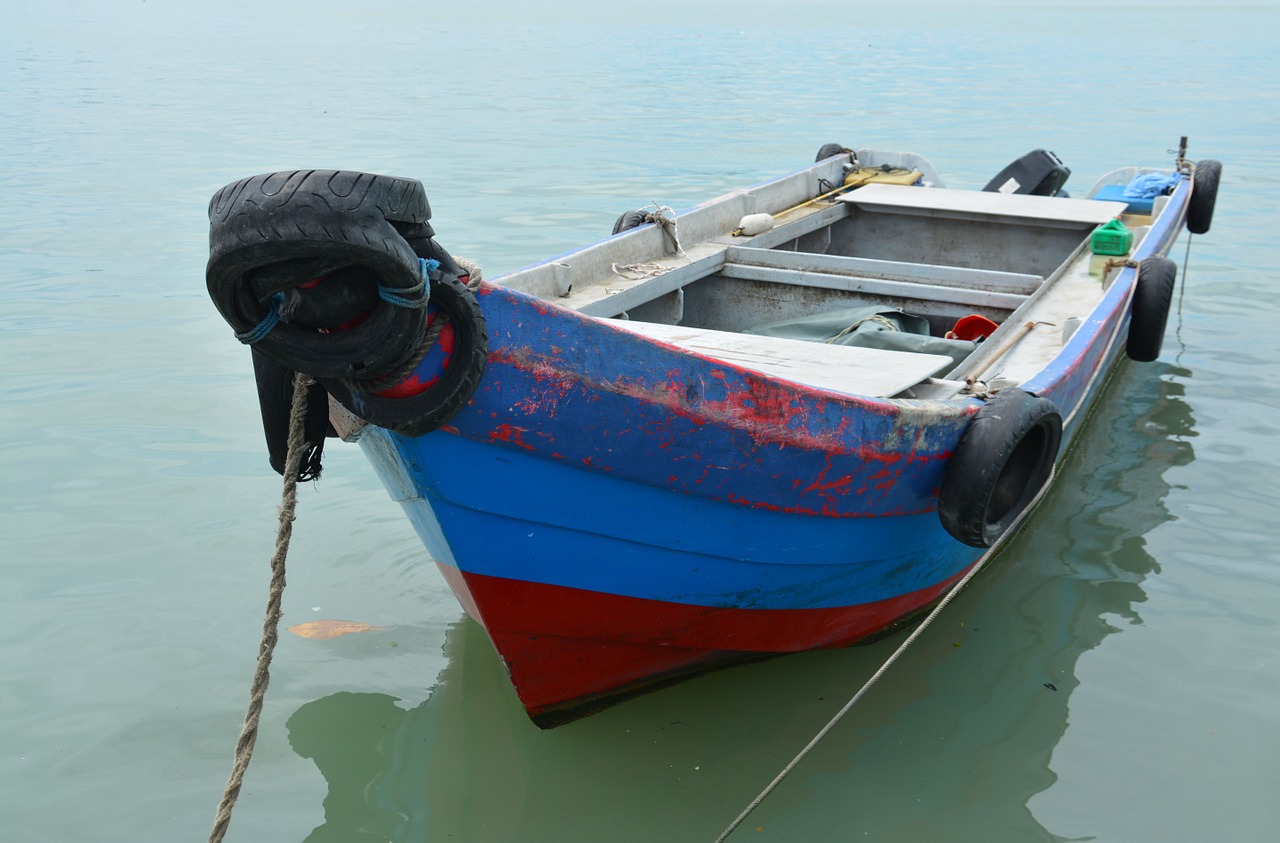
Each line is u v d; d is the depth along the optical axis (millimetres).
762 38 53531
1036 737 3955
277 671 4277
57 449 6164
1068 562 5164
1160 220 7242
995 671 4348
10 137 17625
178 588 4812
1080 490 5906
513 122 19734
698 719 4074
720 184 13984
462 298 2756
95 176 14398
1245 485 5938
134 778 3717
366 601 4758
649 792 3723
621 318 5668
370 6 134625
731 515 3568
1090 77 28734
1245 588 4910
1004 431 3842
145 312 8719
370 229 2391
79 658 4324
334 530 5332
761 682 4285
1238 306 9078
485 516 3238
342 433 3348
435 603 4754
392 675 4277
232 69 31922
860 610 4320
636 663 3916
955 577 4770
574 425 3107
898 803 3648
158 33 54812
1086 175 14344
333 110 21406
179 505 5547
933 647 4531
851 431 3592
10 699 4078
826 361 4355
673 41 50719
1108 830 3512
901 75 30094
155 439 6328
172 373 7387
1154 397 7219
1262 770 3771
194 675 4242
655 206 6730
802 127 19125
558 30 64688
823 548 3889
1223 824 3529
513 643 3605
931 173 8844
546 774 3795
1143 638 4547
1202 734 3959
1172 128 18578
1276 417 6871
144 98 23406
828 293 6410
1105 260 6191
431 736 3959
